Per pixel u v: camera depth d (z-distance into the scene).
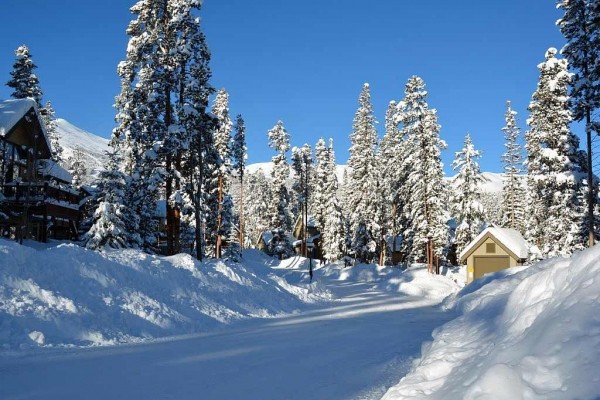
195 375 8.74
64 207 37.31
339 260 62.84
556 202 36.16
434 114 45.19
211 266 21.53
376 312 21.38
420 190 45.41
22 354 9.84
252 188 95.69
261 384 8.18
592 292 5.31
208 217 48.12
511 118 58.22
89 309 12.78
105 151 29.27
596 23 26.97
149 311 14.27
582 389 3.82
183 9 28.80
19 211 33.03
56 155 55.59
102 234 27.77
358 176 57.22
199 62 29.27
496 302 11.52
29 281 12.33
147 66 29.19
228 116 50.66
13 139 35.31
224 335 14.02
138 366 9.34
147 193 27.89
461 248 50.59
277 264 68.31
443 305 24.39
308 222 80.56
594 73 27.20
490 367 4.71
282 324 16.83
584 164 33.81
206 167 39.31
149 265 17.44
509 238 41.06
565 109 34.47
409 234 54.31
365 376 8.90
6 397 6.99
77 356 10.00
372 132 56.78
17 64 46.12
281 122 72.81
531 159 40.31
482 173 50.12
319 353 11.18
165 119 29.20
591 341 4.38
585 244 34.66
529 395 4.11
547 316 5.75
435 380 6.37
